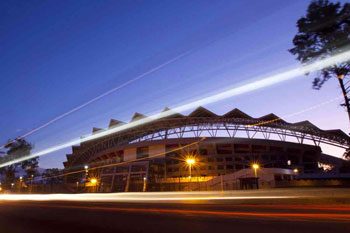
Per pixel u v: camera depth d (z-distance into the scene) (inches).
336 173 2677.2
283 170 2618.1
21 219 638.5
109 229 452.8
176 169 4042.8
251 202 705.0
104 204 890.7
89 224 514.6
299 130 4717.0
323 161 5196.9
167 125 4601.4
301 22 989.8
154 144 4175.7
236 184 2696.9
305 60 1011.9
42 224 547.8
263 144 4256.9
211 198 896.9
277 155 4293.8
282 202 666.2
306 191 1065.5
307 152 4650.6
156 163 3875.5
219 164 3981.3
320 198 680.4
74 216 637.3
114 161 4266.7
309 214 465.7
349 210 499.5
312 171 3878.0
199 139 4092.0
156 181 3737.7
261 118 4483.3
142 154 4293.8
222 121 4478.3
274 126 4626.0
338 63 980.6
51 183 5152.6
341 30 944.9
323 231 339.9
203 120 4495.6
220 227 397.7
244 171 2689.5
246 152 4276.6
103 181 4028.1
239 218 460.8
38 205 973.8
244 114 4439.0
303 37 992.2
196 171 3946.9
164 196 1066.1
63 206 894.4
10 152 5014.8
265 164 4067.4
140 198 1059.9
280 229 361.7
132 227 453.7
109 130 4918.8
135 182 3700.8
